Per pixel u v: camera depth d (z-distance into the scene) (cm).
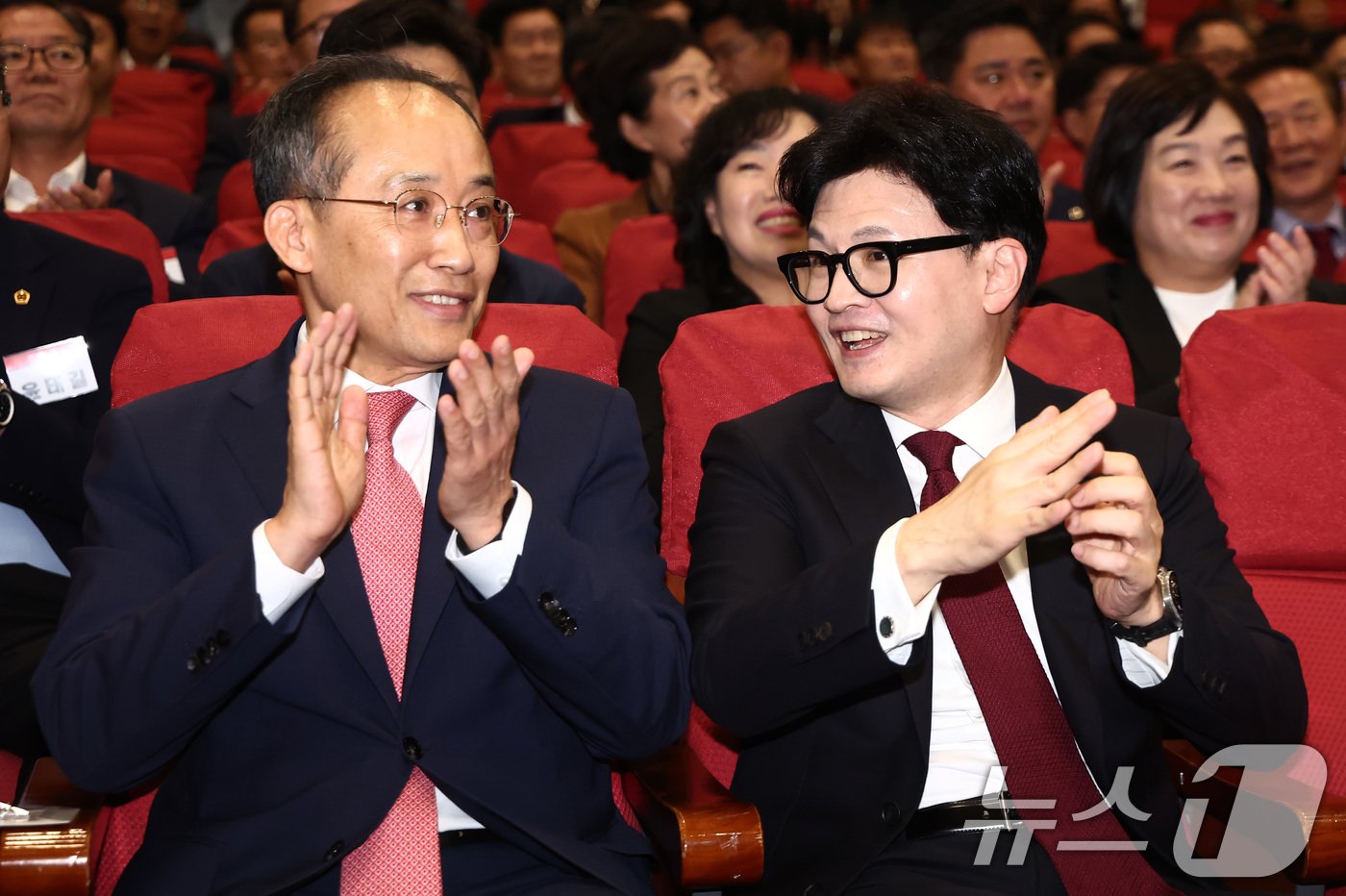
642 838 184
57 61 402
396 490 178
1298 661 186
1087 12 640
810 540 188
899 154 180
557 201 501
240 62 719
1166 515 193
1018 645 180
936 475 187
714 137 319
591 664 165
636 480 189
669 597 183
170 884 162
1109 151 313
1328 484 224
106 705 159
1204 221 304
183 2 775
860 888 173
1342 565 225
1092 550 158
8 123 258
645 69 430
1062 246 354
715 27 586
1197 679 170
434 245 172
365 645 169
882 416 195
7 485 236
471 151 177
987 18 482
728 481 196
